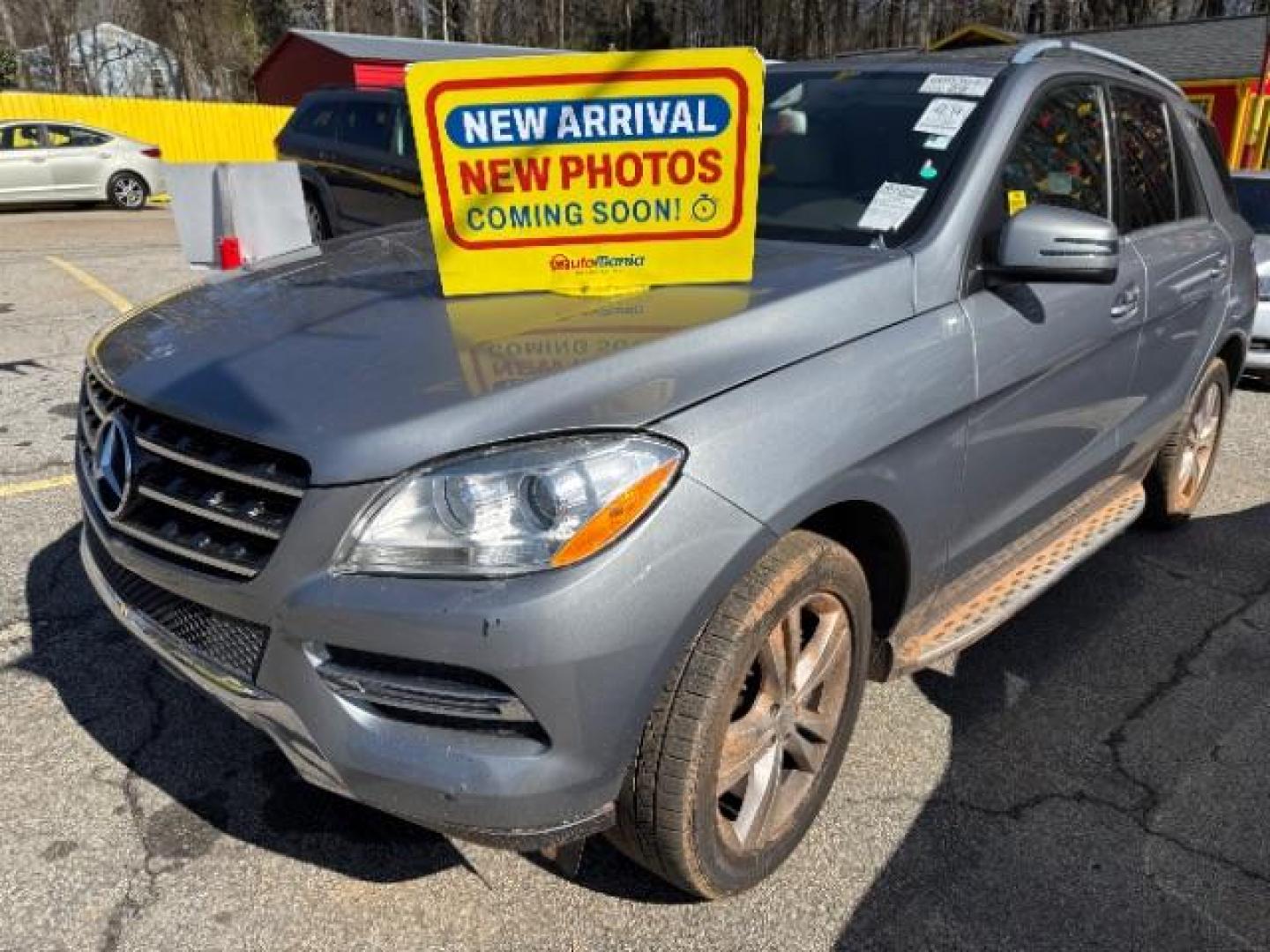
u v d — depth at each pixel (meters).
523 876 2.37
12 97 21.92
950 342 2.42
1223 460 5.48
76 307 8.41
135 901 2.25
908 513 2.37
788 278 2.33
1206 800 2.70
